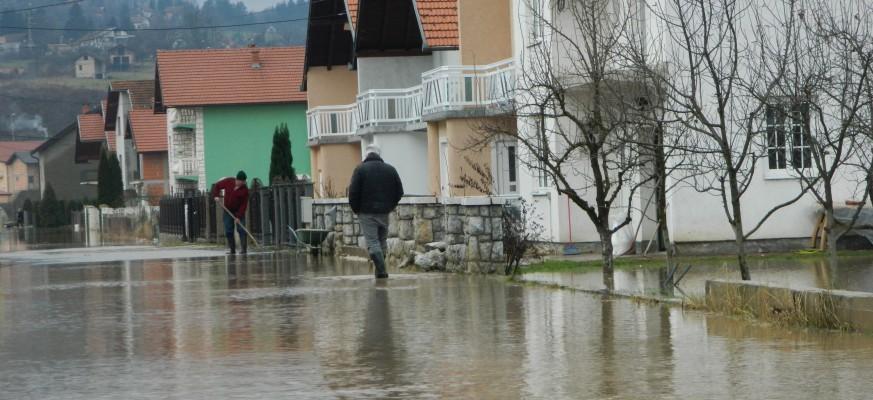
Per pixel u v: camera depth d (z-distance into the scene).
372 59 64.50
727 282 18.91
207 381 14.03
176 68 108.75
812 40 27.73
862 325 15.98
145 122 139.12
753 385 12.58
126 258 45.34
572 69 36.91
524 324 18.41
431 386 13.27
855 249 36.47
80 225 134.00
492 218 29.11
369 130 62.47
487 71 49.56
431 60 64.69
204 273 33.56
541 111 24.78
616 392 12.51
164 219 88.06
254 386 13.59
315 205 45.75
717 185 35.88
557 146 40.06
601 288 23.58
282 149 75.12
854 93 22.62
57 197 185.88
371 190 29.56
